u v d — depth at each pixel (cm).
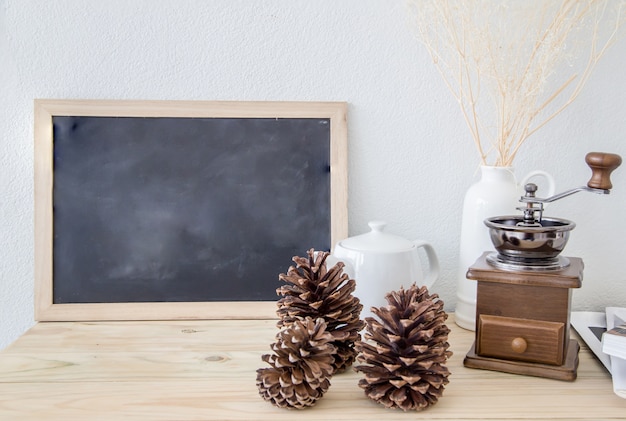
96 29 115
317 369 76
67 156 114
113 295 115
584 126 117
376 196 120
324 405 79
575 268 90
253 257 116
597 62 116
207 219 116
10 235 118
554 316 88
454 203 121
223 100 116
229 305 114
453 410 77
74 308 113
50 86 116
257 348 98
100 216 115
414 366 78
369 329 81
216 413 76
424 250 122
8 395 80
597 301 121
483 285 91
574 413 76
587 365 92
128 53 115
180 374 88
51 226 114
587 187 89
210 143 116
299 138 116
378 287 98
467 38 111
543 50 107
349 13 116
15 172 117
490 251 105
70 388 82
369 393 79
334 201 116
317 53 117
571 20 106
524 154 119
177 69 116
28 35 115
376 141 119
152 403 78
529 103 109
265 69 117
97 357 94
